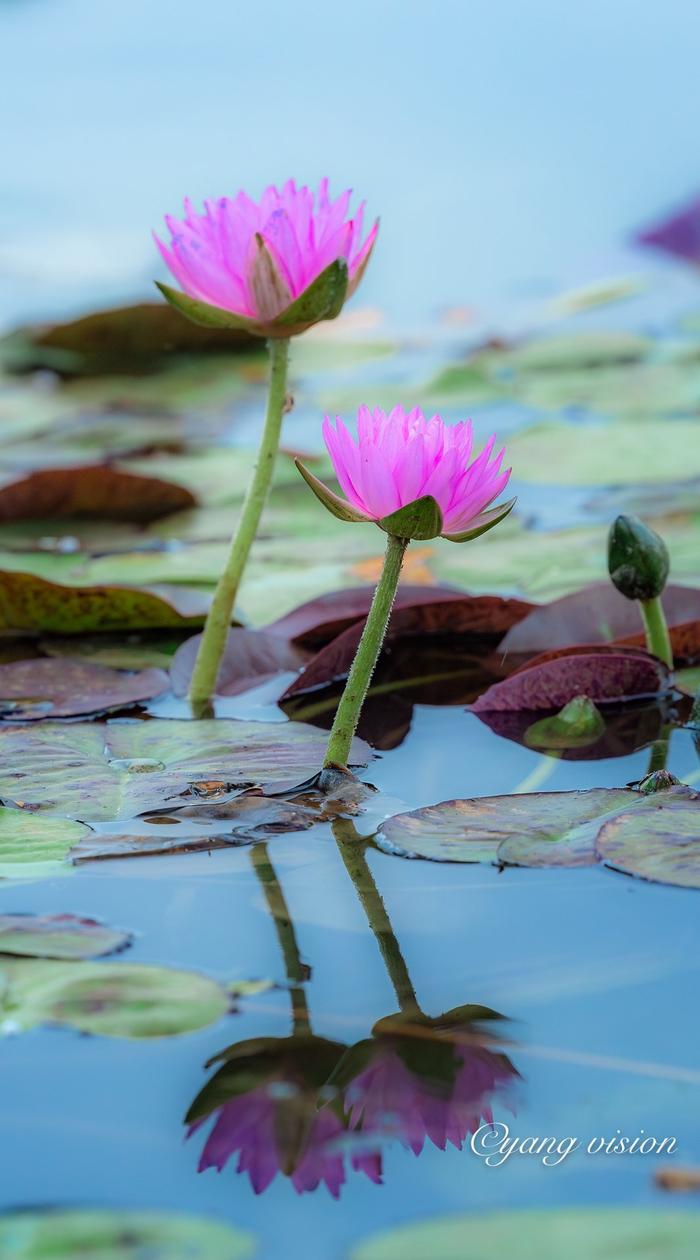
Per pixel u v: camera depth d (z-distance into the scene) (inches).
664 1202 104.0
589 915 109.4
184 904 110.0
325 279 115.4
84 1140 105.0
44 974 107.7
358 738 116.3
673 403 162.6
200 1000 107.2
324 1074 106.1
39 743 116.1
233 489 138.4
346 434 112.3
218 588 119.6
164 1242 100.0
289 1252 100.2
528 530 133.1
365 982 108.0
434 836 111.8
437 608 123.5
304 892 110.4
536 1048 106.4
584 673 118.9
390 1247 98.4
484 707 119.3
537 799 112.9
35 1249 99.1
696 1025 106.7
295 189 115.6
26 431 170.2
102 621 125.2
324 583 128.3
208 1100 105.7
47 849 111.6
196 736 116.5
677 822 111.4
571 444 143.3
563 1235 99.3
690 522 131.8
